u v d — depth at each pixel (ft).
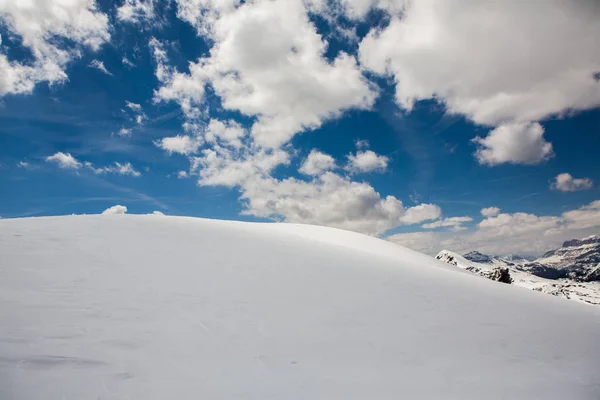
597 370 16.61
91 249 25.48
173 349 12.72
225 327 15.44
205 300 18.45
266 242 39.60
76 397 9.14
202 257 28.04
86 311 14.79
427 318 20.97
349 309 20.56
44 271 19.43
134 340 12.89
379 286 27.14
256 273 25.64
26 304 14.64
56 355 10.98
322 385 11.93
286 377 12.10
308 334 16.11
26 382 9.37
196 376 11.19
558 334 21.53
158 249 28.40
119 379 10.27
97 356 11.34
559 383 14.78
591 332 22.97
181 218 49.42
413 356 15.42
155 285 19.65
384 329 18.16
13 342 11.36
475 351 17.02
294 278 25.79
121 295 17.34
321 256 36.11
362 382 12.55
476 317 22.59
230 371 11.89
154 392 9.93
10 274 18.26
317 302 21.01
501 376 14.69
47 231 29.84
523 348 18.33
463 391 12.94
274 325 16.53
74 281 18.42
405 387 12.64
